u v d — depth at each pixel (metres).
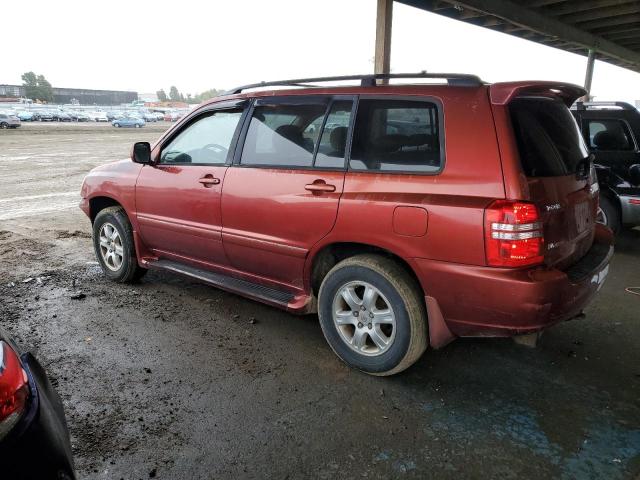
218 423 2.72
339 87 3.31
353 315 3.19
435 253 2.76
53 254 5.96
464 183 2.69
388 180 2.94
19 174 13.73
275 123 3.57
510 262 2.56
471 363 3.37
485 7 8.40
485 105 2.72
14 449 1.61
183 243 4.21
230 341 3.70
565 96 3.37
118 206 4.93
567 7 9.77
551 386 3.08
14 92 127.62
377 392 3.02
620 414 2.79
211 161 3.97
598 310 4.24
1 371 1.67
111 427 2.68
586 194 3.23
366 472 2.36
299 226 3.32
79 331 3.86
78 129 44.97
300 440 2.58
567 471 2.35
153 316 4.14
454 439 2.59
